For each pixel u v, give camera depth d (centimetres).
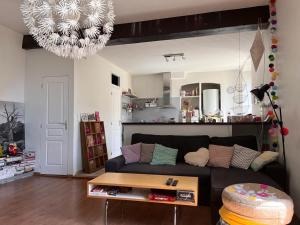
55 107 483
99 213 283
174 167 334
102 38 256
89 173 483
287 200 181
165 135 403
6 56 441
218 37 465
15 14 380
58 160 479
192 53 571
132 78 831
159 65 690
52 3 217
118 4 340
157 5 345
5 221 259
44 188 383
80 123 495
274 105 321
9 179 424
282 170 282
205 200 301
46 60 489
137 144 387
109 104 641
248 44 507
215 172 298
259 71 446
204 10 362
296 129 259
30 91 495
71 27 226
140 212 288
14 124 462
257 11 349
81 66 505
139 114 820
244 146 357
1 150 418
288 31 278
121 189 268
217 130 400
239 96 721
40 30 232
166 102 773
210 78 763
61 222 258
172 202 234
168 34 386
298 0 246
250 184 216
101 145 564
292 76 267
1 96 431
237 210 182
